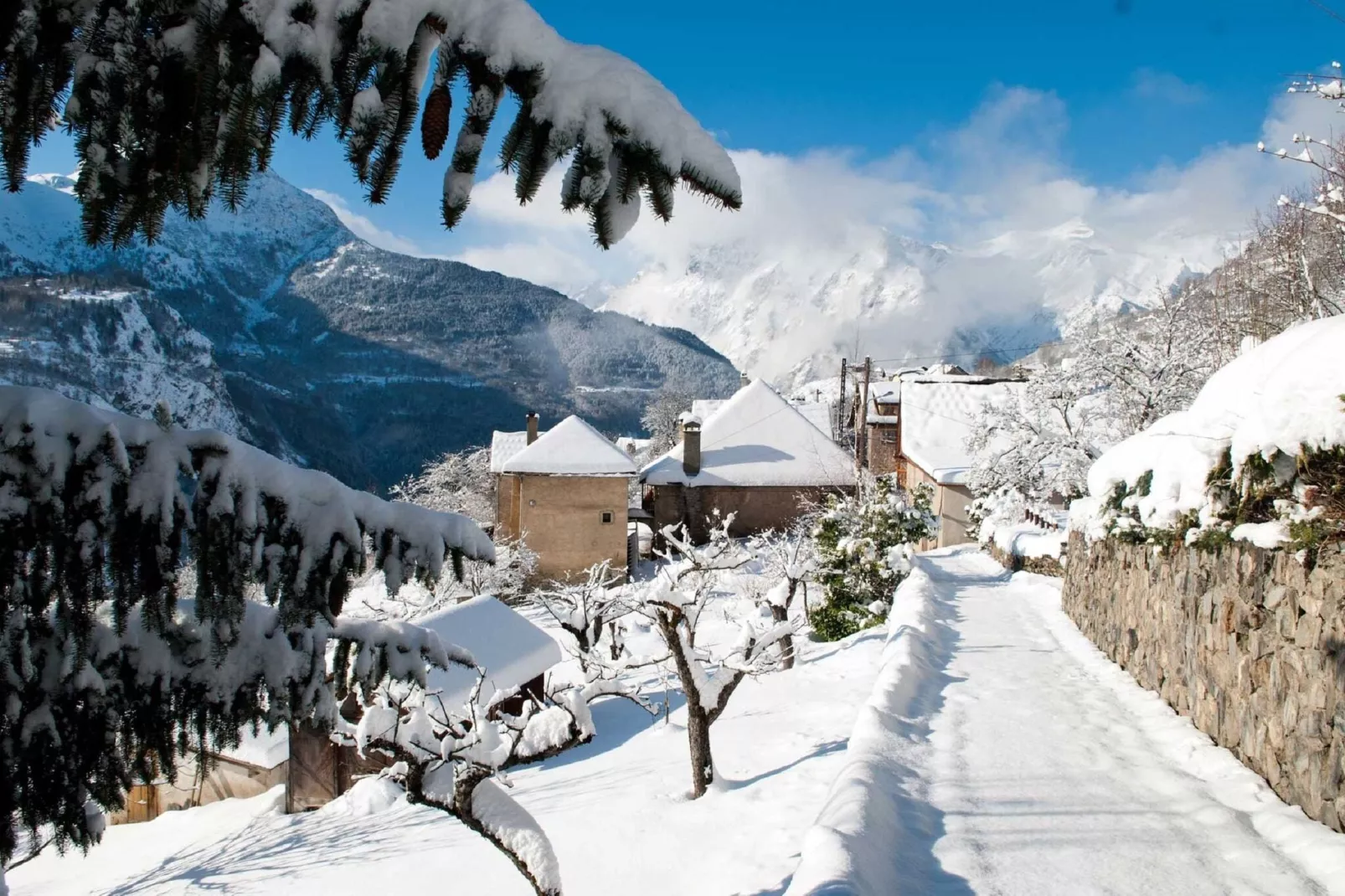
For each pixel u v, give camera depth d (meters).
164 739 3.38
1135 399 23.50
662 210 2.51
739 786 11.73
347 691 3.74
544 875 5.73
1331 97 8.42
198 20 2.23
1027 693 10.91
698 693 11.91
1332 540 6.50
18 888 13.97
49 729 3.00
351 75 2.31
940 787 7.72
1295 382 7.18
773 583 26.19
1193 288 25.02
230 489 2.86
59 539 2.72
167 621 3.00
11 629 2.84
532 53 2.25
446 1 2.22
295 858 12.86
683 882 8.91
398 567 3.14
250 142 2.34
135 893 12.71
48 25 2.34
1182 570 9.78
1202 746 8.44
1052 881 5.90
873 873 5.81
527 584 37.59
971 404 36.75
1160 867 6.03
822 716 14.55
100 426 2.72
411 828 13.51
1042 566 21.38
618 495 38.81
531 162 2.44
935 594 19.81
